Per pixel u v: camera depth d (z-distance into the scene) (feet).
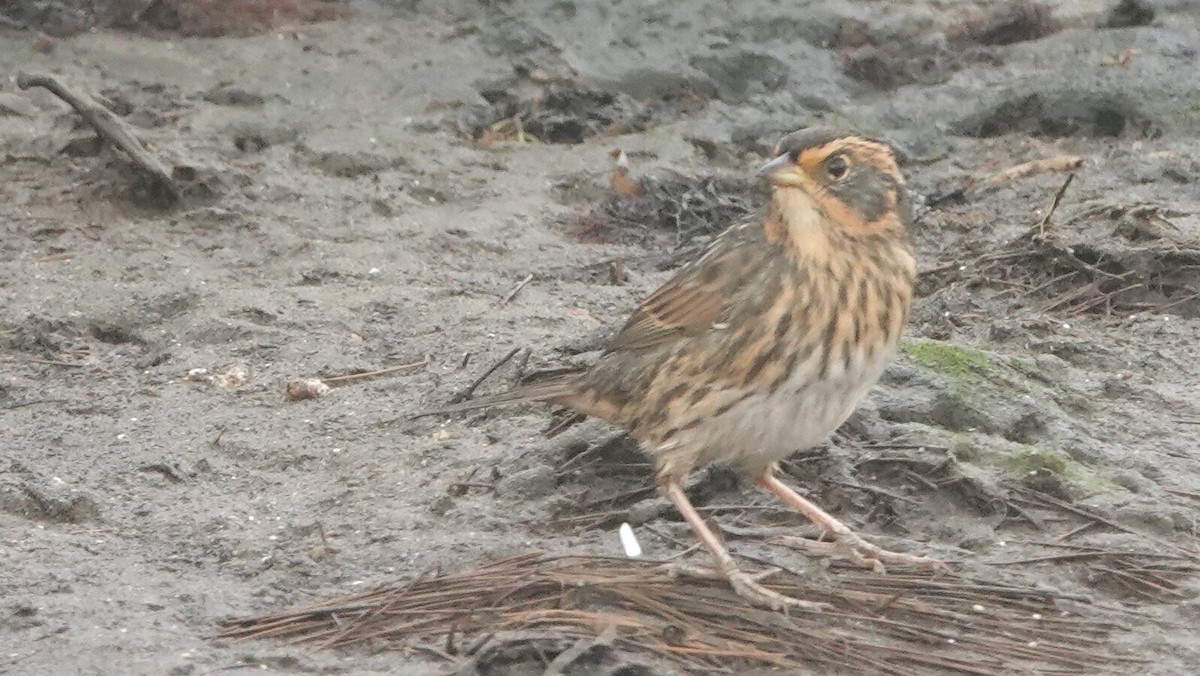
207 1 69.72
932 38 69.82
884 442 34.83
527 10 70.54
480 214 55.42
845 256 28.35
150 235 52.75
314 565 31.53
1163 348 43.57
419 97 64.64
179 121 61.31
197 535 33.06
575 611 28.25
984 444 34.86
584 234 55.26
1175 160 59.62
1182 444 36.81
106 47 67.56
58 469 36.19
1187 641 28.27
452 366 42.16
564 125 63.77
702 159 61.98
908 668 27.25
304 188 56.13
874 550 30.66
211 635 28.81
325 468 36.52
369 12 70.79
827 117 65.36
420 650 27.73
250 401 40.45
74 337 45.55
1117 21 70.79
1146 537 32.09
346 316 45.83
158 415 39.52
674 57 68.39
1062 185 57.93
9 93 62.28
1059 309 46.62
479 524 32.96
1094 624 28.76
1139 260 47.42
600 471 34.40
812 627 28.27
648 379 29.94
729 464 31.12
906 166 62.23
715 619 28.30
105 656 27.86
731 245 29.40
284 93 64.18
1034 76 66.28
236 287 48.32
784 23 70.54
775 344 28.43
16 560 31.73
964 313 46.50
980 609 29.09
